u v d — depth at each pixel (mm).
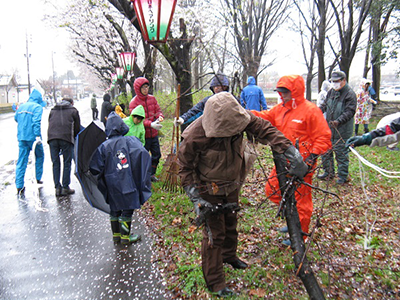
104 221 4770
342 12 13445
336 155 5695
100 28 13391
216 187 2762
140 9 3920
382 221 4297
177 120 4961
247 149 3113
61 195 5969
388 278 3072
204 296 2900
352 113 5461
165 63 20625
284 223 4258
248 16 12797
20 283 3281
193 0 10570
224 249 3150
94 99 20609
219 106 2438
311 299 2191
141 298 2982
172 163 5176
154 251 3803
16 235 4379
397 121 2561
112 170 3775
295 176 2523
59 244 4086
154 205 5121
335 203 4922
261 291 2932
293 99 3438
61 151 5953
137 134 5523
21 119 5914
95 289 3145
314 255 3469
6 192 6191
